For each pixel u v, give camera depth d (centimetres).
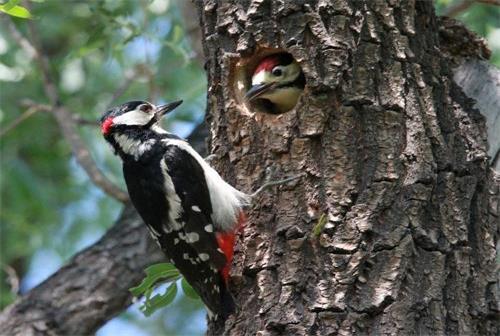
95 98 2050
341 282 1031
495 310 1055
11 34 1862
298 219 1079
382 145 1078
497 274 1080
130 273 1552
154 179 1177
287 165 1104
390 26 1116
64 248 2100
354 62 1098
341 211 1061
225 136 1164
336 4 1106
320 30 1098
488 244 1084
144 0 1711
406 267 1029
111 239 1579
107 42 1689
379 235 1044
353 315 1018
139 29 1594
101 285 1548
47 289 1559
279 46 1114
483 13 1722
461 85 1229
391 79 1102
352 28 1105
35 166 2186
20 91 2033
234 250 1114
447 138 1109
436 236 1052
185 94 1842
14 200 2062
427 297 1023
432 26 1173
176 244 1149
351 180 1070
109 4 1708
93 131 2080
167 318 2192
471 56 1262
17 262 2217
